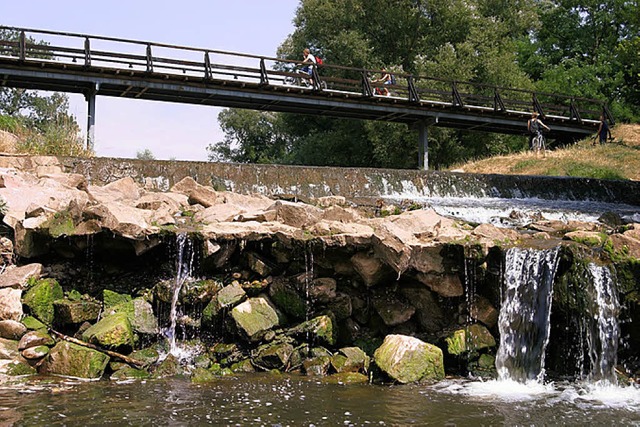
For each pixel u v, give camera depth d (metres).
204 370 8.03
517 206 14.07
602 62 43.25
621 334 8.17
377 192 15.11
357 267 8.83
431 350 8.09
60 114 15.52
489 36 36.12
